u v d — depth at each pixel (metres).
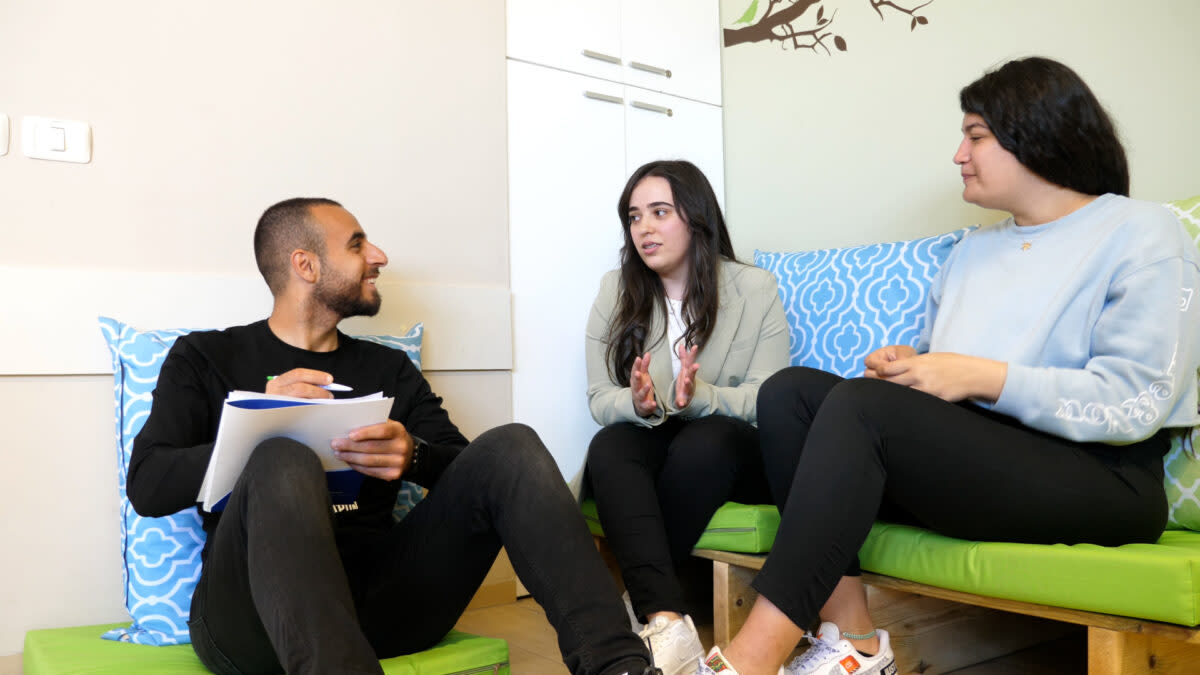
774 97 2.45
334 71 1.86
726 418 1.61
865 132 2.21
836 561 1.01
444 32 2.03
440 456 1.28
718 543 1.50
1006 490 1.04
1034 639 1.69
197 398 1.26
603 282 1.95
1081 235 1.20
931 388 1.11
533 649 1.65
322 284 1.41
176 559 1.38
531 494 1.07
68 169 1.56
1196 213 1.37
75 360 1.55
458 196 2.03
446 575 1.16
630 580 1.43
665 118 2.44
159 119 1.65
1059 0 1.84
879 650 1.20
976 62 1.98
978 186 1.28
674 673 1.26
